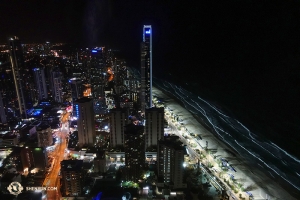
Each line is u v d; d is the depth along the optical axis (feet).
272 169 531.50
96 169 538.88
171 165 470.80
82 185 479.82
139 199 451.12
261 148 612.29
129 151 495.41
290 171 524.11
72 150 629.92
